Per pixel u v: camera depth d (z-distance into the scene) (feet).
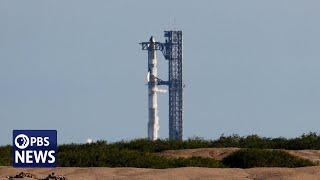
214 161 433.89
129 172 339.36
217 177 321.32
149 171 340.18
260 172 330.34
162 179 318.24
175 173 329.93
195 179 318.04
